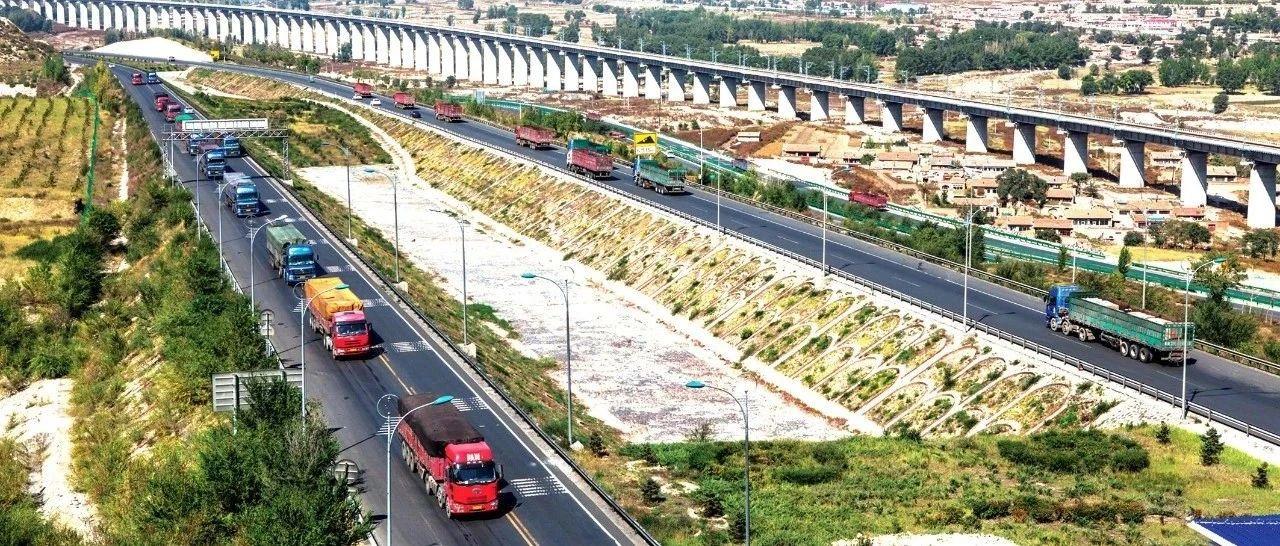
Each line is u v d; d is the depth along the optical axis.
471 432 93.06
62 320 156.38
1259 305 169.50
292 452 90.38
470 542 86.56
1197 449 106.38
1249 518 86.50
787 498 102.00
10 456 115.06
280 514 83.31
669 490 102.38
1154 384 120.25
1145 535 91.12
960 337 136.38
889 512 98.50
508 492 95.69
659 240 193.00
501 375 130.00
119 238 191.38
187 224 181.00
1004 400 123.94
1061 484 103.75
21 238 199.12
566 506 93.38
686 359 154.75
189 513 89.44
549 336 163.00
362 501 92.56
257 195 195.50
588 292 185.00
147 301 148.25
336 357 126.50
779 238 185.75
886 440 121.06
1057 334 137.88
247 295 149.25
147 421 116.81
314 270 155.50
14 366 141.38
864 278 162.25
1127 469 105.56
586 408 135.62
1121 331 129.00
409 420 97.81
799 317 155.38
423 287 173.12
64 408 131.00
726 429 130.00
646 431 129.00
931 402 128.75
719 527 94.25
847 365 141.88
